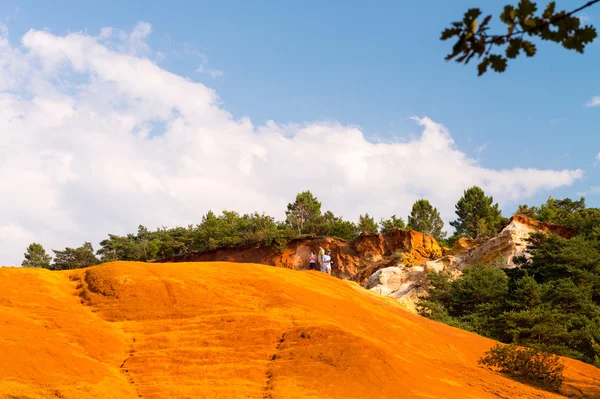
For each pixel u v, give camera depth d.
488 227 84.94
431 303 46.72
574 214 67.31
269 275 26.61
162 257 78.31
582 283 46.25
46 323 19.31
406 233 66.12
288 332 20.41
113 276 23.47
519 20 5.23
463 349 27.95
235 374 17.89
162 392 16.20
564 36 5.25
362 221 85.50
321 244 69.00
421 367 20.81
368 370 18.28
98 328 19.81
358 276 64.00
